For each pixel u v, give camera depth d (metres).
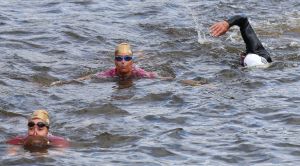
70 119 23.25
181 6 43.28
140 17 40.28
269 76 28.00
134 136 21.44
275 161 19.44
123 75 28.47
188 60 31.28
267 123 22.58
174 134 21.55
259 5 43.50
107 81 28.17
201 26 38.09
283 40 34.84
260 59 29.78
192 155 19.97
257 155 19.89
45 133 20.94
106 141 21.12
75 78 28.95
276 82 27.20
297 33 36.53
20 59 31.06
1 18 38.56
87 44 34.28
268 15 40.81
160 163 19.38
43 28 36.41
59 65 30.56
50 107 24.66
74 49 33.28
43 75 28.98
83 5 42.75
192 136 21.42
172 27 37.66
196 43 34.06
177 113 23.62
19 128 22.42
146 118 23.16
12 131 22.09
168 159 19.70
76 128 22.20
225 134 21.58
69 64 30.78
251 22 38.88
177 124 22.59
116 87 27.25
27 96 25.86
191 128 22.17
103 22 38.56
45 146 20.56
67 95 26.12
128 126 22.38
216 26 30.36
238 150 20.25
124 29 37.25
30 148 20.41
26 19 38.66
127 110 24.11
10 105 24.83
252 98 25.12
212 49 32.94
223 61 30.97
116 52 28.50
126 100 25.33
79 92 26.56
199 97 25.42
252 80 27.42
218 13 41.50
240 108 24.00
